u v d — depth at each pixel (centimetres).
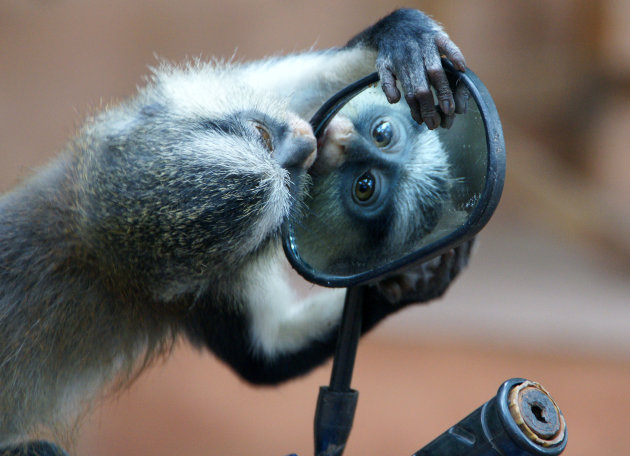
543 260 2597
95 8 2516
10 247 690
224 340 833
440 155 550
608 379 1827
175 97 735
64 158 736
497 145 460
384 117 606
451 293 2244
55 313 679
